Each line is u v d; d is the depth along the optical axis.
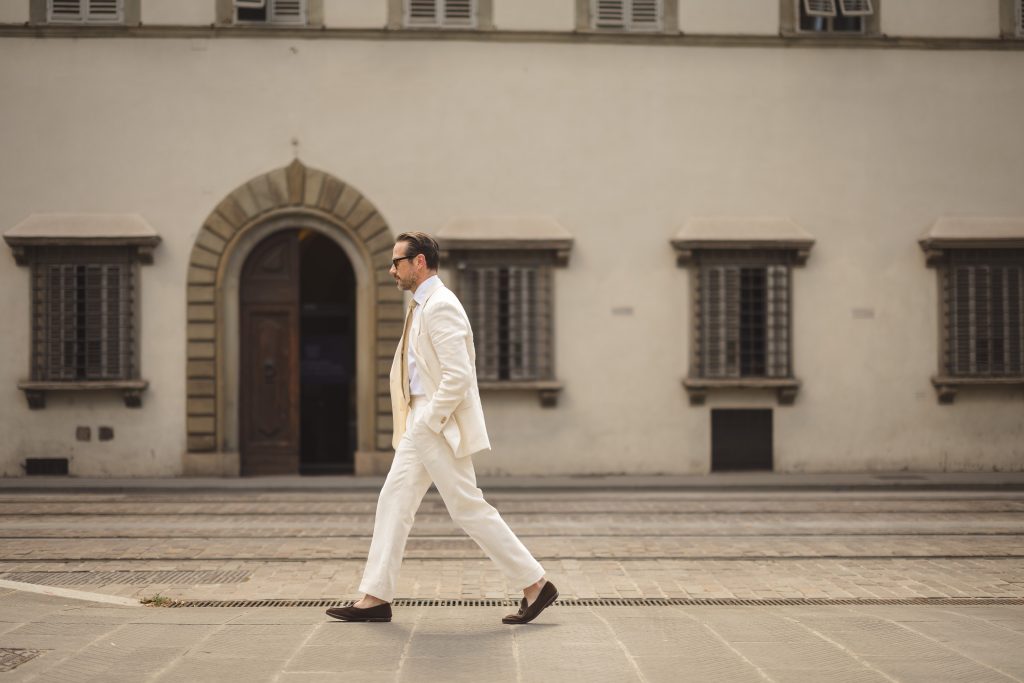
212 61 15.06
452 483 5.38
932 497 12.88
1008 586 7.40
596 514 11.27
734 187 15.53
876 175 15.65
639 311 15.38
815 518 10.95
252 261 15.45
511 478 14.89
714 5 15.48
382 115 15.20
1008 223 15.70
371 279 15.17
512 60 15.33
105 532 9.92
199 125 15.06
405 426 5.54
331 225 15.30
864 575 7.83
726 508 11.77
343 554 8.77
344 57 15.17
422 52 15.24
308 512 11.38
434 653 4.81
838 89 15.61
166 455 14.89
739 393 15.41
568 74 15.38
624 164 15.42
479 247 15.05
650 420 15.36
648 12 15.46
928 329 15.60
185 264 15.01
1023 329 15.59
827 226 15.58
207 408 14.88
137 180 15.02
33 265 14.82
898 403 15.54
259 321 15.44
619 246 15.39
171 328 14.97
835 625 5.52
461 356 5.32
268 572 7.95
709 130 15.51
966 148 15.73
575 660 4.70
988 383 15.39
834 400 15.50
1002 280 15.62
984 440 15.55
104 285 14.95
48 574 7.81
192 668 4.54
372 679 4.38
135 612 5.93
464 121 15.28
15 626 5.39
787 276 15.45
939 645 5.04
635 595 7.09
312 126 15.14
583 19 15.38
